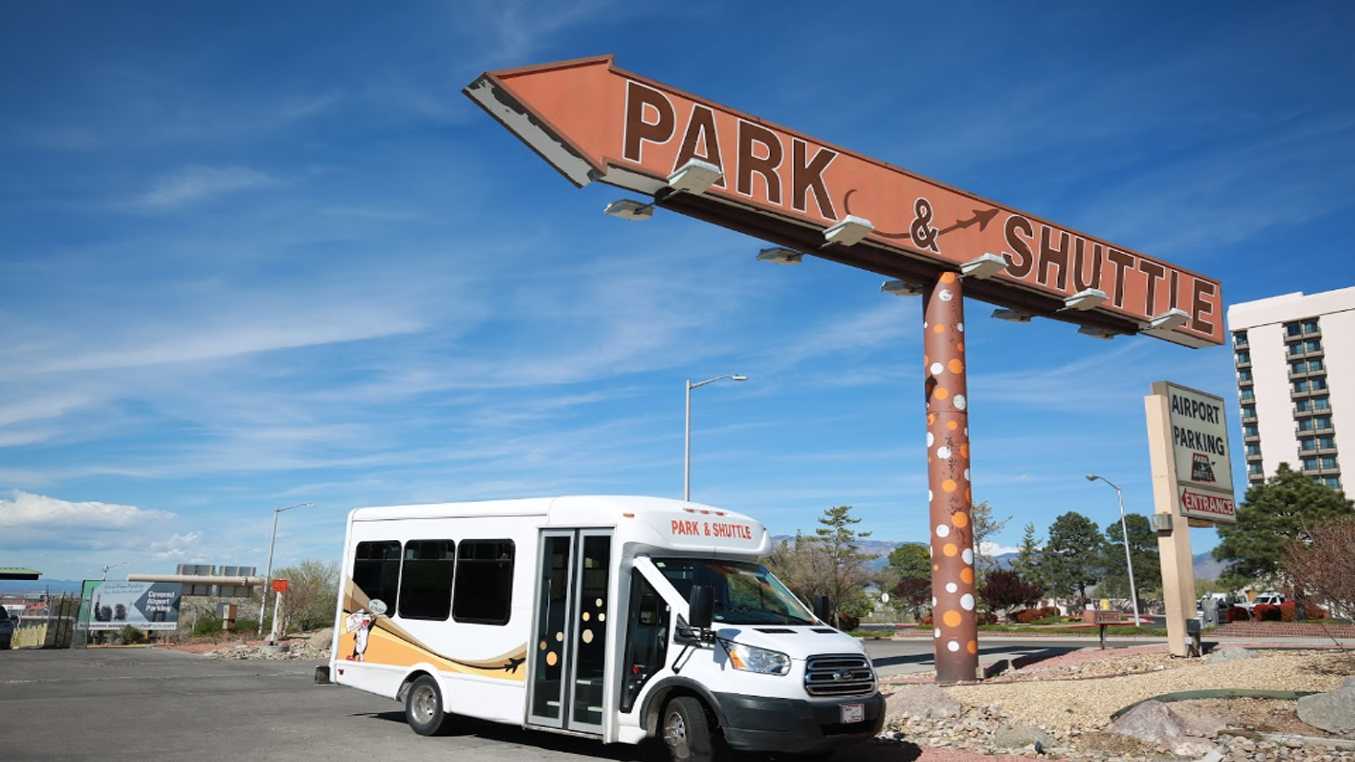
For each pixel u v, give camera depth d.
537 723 10.04
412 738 11.08
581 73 14.97
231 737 11.08
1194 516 18.25
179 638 39.69
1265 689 11.86
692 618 8.82
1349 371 115.19
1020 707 12.02
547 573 10.44
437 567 11.61
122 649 33.34
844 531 58.66
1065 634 37.84
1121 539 98.12
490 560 11.03
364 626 12.31
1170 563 17.69
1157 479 18.12
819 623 9.88
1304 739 9.65
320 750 10.14
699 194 15.74
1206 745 9.76
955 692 13.80
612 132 15.12
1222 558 63.91
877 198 18.03
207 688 17.39
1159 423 18.20
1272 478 65.44
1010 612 53.72
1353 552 13.84
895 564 82.12
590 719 9.61
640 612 9.64
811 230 17.36
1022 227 20.19
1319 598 14.73
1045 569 97.00
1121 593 95.25
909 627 48.50
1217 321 23.97
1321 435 116.88
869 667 9.27
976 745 10.34
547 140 14.62
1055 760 9.53
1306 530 15.12
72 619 35.97
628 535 9.73
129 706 14.23
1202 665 14.98
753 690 8.46
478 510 11.32
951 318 18.59
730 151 16.34
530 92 14.33
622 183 15.64
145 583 41.53
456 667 11.04
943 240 18.77
